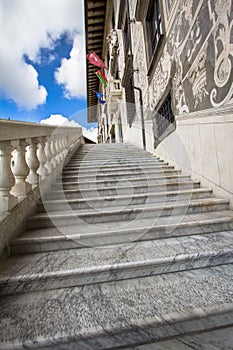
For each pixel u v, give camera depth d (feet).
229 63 7.23
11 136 5.60
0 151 5.51
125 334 3.23
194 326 3.41
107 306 3.66
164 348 3.16
